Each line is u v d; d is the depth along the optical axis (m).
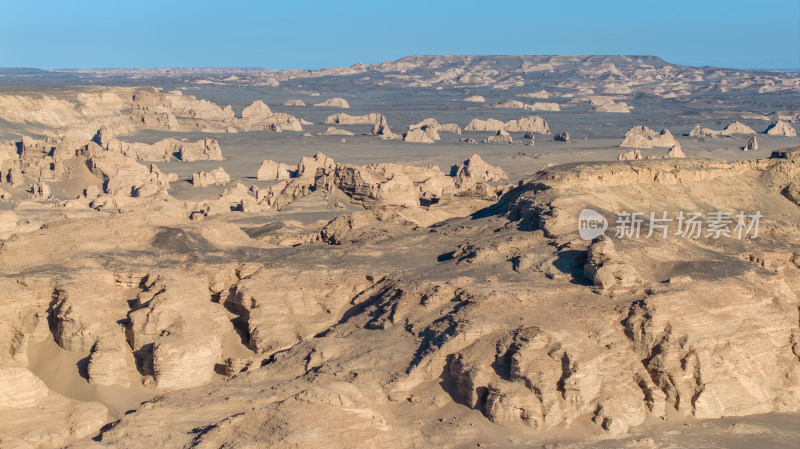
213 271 61.41
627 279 54.28
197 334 53.50
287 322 57.81
